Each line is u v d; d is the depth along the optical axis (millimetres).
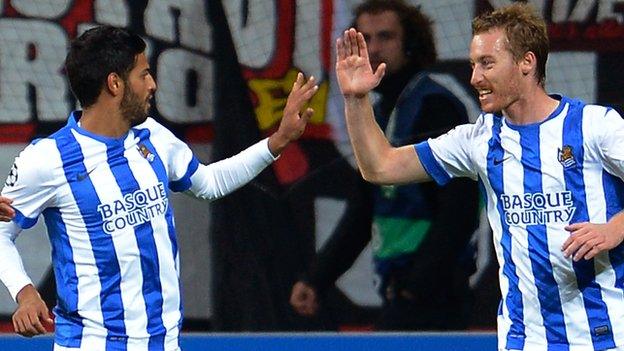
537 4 19281
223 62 19344
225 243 19625
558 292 14266
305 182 19547
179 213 19547
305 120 15430
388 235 19625
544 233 14094
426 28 19375
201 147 19359
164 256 14398
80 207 14109
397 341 19656
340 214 19578
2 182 19297
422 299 19656
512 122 14227
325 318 19688
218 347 19672
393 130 19500
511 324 14625
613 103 19297
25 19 19266
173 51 19328
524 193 14117
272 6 19328
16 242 19484
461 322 19672
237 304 19688
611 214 14008
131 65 14234
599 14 19250
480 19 14156
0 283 19719
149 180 14352
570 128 13961
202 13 19312
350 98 14750
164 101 19344
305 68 19359
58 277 14406
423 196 19562
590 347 14359
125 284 14219
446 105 19438
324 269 19656
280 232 19594
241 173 15414
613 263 14188
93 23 19297
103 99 14195
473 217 19594
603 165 13914
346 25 19344
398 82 19453
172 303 14508
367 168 14930
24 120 19328
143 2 19281
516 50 13891
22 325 14141
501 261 14555
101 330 14211
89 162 14172
